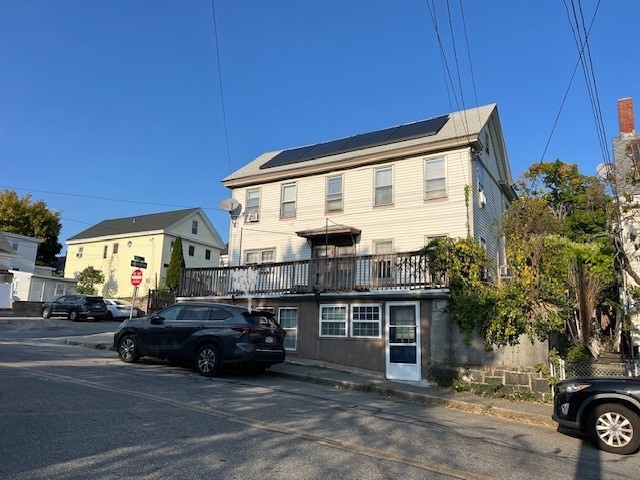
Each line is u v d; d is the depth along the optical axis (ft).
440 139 58.75
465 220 56.49
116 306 102.22
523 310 38.42
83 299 94.89
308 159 70.08
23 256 131.34
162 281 128.16
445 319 41.32
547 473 18.93
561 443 24.68
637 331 42.96
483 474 18.04
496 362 38.42
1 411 22.09
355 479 16.28
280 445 19.71
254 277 55.47
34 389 27.20
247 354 37.17
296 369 43.29
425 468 18.16
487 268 44.42
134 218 149.48
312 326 49.73
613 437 23.16
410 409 31.60
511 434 26.14
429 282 43.11
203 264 144.77
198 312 40.24
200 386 32.53
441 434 24.41
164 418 22.77
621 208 45.83
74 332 73.82
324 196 67.15
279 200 70.90
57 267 178.19
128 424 21.29
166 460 16.93
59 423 20.75
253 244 71.97
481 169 63.00
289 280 53.01
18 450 17.10
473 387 38.14
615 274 45.55
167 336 40.04
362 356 45.57
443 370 40.37
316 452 19.11
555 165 74.59
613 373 35.63
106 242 140.97
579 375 36.06
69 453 17.08
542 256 39.91
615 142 67.05
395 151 61.57
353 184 65.10
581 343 39.63
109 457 16.89
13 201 160.97
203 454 17.85
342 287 47.88
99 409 23.61
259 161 81.15
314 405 29.17
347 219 64.59
